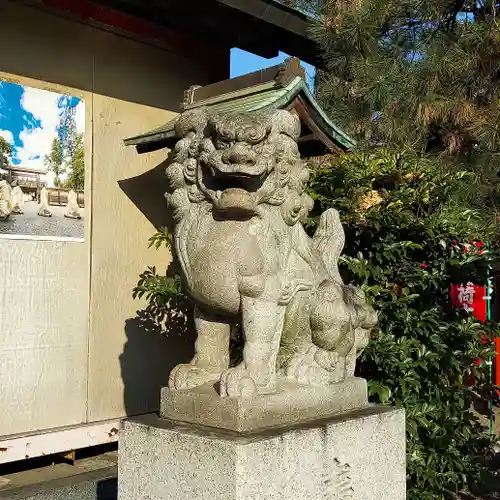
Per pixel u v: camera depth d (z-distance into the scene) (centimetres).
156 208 527
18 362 445
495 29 557
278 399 256
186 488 239
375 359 380
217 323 278
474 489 441
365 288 385
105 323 492
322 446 256
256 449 230
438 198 440
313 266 287
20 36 449
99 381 487
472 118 562
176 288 438
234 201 248
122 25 496
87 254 483
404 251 400
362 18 593
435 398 395
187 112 277
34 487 410
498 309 648
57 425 463
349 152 462
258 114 260
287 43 574
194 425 255
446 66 582
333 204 416
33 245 453
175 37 534
